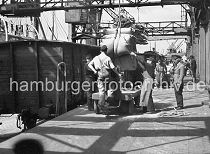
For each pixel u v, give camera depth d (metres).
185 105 13.41
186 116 10.53
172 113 10.88
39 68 12.72
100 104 10.73
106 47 10.80
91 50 16.67
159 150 6.40
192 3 21.56
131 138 7.48
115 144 6.94
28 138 7.49
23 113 12.62
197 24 28.50
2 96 12.86
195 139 7.26
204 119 9.86
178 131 8.16
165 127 8.70
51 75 12.71
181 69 12.30
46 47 12.74
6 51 12.75
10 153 6.26
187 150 6.35
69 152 6.35
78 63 14.59
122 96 11.03
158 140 7.23
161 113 11.01
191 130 8.24
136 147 6.67
